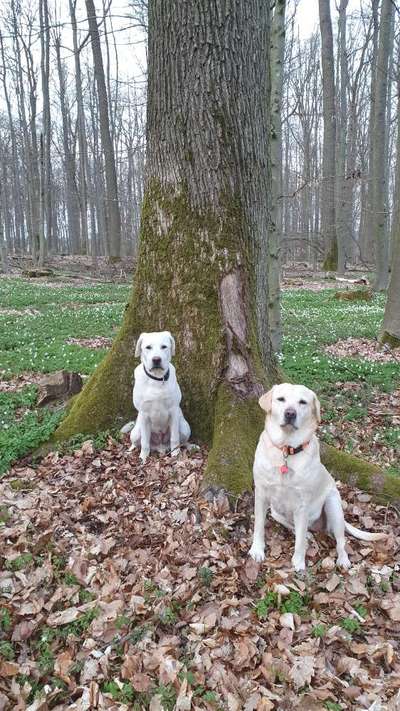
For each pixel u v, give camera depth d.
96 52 29.28
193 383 5.87
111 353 6.31
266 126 5.85
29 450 5.77
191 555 4.07
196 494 4.86
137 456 5.67
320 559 4.10
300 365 9.27
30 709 2.81
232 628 3.37
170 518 4.56
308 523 3.96
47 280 26.06
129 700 2.92
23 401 7.21
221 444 5.13
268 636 3.33
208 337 5.75
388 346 11.34
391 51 20.81
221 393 5.57
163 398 5.40
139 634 3.31
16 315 14.74
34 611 3.54
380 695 2.90
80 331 12.52
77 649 3.27
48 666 3.11
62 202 61.28
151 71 5.60
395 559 4.06
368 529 4.47
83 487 5.07
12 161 42.97
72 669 3.11
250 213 5.74
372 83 29.00
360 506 4.80
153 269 6.01
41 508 4.71
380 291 22.38
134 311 6.21
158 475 5.28
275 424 3.89
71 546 4.22
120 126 42.00
